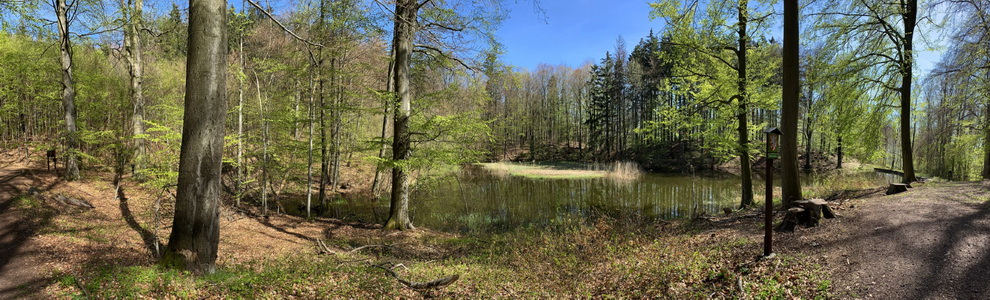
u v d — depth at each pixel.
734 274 5.52
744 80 12.44
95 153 16.66
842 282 4.82
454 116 11.09
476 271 7.11
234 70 13.00
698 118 13.78
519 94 53.22
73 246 7.20
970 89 14.15
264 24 15.04
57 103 17.39
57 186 11.79
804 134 35.84
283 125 13.95
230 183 17.12
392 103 11.47
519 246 9.28
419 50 13.32
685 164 38.19
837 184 14.35
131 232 8.96
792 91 9.58
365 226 12.91
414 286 5.73
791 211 7.24
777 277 5.16
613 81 46.50
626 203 18.80
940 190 9.20
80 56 16.66
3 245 6.87
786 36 9.66
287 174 17.39
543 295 5.83
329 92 14.49
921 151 23.14
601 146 50.81
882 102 13.20
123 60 16.77
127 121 17.34
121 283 5.19
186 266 5.90
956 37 12.38
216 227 6.21
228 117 15.55
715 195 20.52
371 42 13.16
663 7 12.69
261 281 5.82
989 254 4.89
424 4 11.70
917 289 4.39
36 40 14.61
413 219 14.67
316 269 6.77
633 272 6.33
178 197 6.00
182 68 19.06
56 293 5.02
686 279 5.66
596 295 5.80
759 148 14.05
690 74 13.90
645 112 44.12
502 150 51.94
